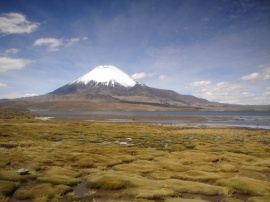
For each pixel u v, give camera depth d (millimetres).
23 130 82375
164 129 106438
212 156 46469
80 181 29953
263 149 56875
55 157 41906
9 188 25578
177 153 48969
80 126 107875
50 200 23844
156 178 32188
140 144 62156
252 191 27328
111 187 27625
